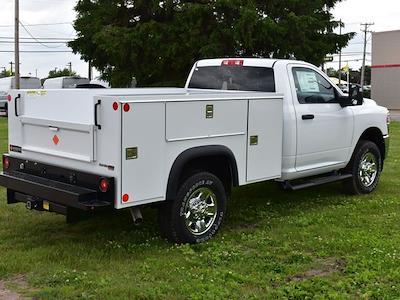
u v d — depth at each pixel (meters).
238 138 6.30
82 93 5.59
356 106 8.43
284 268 5.27
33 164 6.11
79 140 5.54
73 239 6.21
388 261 5.34
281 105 6.80
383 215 7.28
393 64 46.47
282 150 7.07
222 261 5.47
